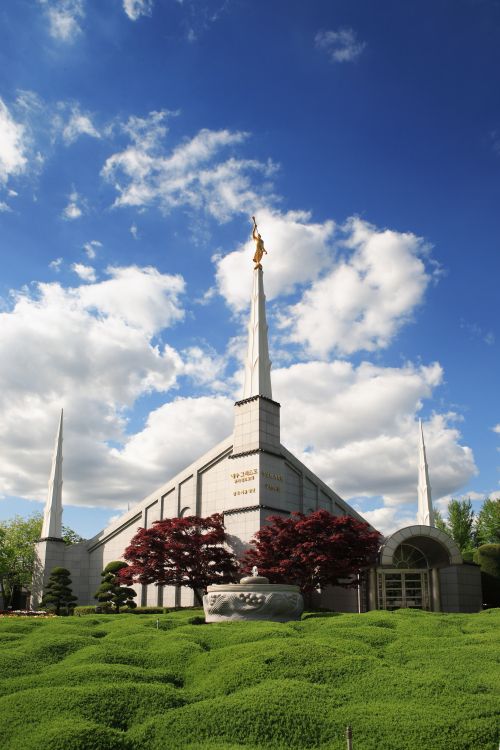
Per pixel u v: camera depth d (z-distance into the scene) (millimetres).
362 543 38156
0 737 10609
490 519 82500
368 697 12086
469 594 47875
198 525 44812
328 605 49844
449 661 14328
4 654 15672
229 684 12906
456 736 10141
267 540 39281
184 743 10445
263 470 44625
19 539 73125
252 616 23656
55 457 62000
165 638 17453
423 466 64125
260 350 49062
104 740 10273
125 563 51656
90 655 15273
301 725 10742
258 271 52500
